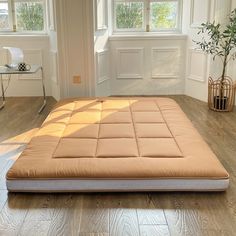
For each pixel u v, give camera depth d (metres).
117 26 5.63
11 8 5.50
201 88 5.23
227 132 3.86
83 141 2.98
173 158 2.66
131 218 2.22
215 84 4.69
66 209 2.33
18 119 4.38
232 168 2.94
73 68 4.75
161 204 2.38
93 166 2.53
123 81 5.62
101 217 2.23
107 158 2.66
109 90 5.59
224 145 3.47
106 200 2.44
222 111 4.66
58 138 3.06
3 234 2.08
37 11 5.52
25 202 2.42
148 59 5.59
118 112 3.76
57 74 4.96
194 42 5.23
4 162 3.10
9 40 5.42
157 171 2.48
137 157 2.68
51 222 2.18
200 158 2.65
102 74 5.28
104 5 5.17
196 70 5.29
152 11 5.62
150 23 5.65
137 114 3.70
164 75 5.62
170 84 5.64
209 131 3.89
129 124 3.40
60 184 2.48
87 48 4.68
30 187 2.49
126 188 2.50
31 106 4.99
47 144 2.92
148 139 3.01
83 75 4.78
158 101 4.23
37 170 2.50
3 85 5.54
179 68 5.61
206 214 2.26
